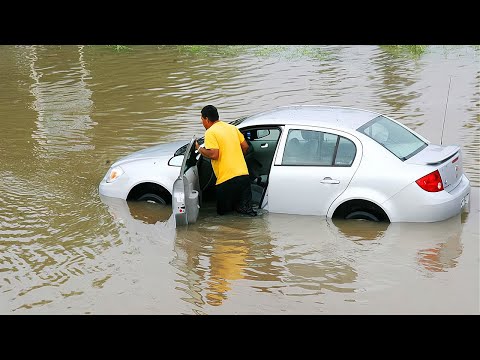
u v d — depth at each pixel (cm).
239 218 902
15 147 1275
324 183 866
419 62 1970
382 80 1748
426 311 653
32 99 1691
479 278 714
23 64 2166
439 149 884
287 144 890
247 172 893
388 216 845
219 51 2275
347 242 818
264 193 904
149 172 955
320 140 876
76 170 1127
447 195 839
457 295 680
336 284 717
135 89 1759
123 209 947
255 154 944
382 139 874
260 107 1496
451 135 1224
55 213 940
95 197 997
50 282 740
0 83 1897
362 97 1561
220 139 878
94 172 1114
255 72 1914
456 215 868
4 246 835
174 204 874
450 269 738
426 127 1285
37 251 820
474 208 895
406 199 836
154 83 1820
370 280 722
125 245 835
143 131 1352
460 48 2159
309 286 715
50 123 1449
